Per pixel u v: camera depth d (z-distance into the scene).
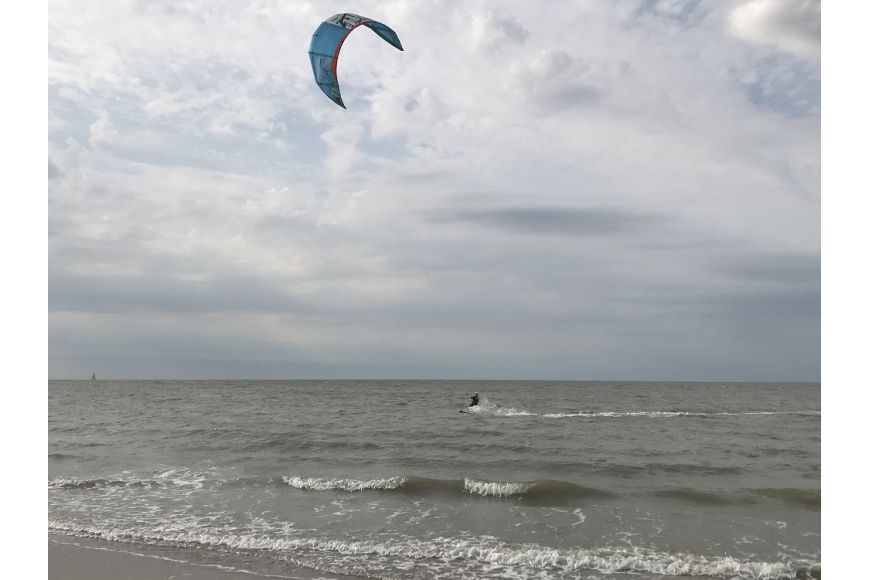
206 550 10.08
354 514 12.37
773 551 10.20
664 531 11.28
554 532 11.19
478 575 9.03
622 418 36.28
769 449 22.28
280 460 19.22
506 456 20.02
